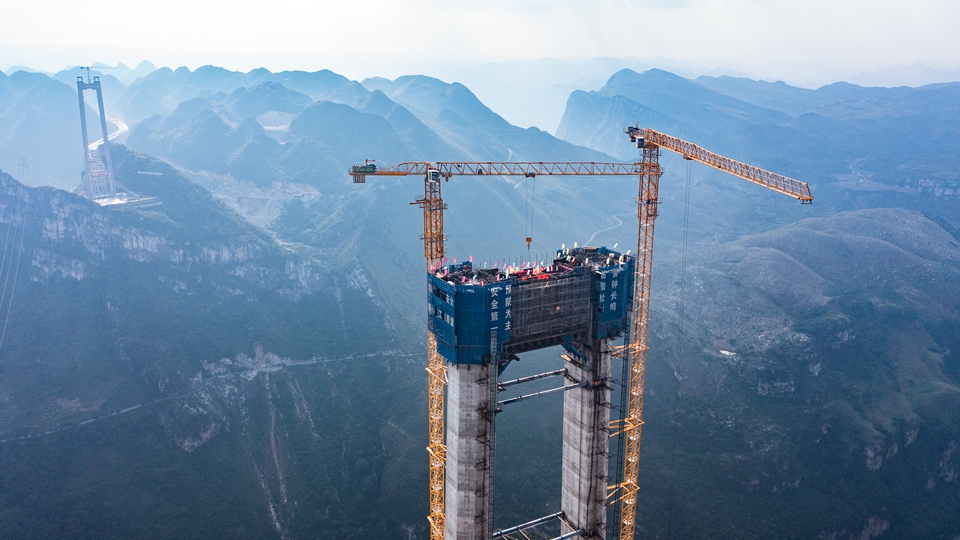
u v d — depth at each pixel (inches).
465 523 4069.9
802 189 5128.0
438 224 5241.1
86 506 7180.1
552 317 4082.2
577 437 4429.1
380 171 5162.4
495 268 4156.0
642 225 5693.9
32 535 6850.4
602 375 4306.1
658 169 5693.9
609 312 4200.3
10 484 7180.1
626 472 5546.3
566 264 4315.9
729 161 5497.1
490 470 4030.5
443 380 4576.8
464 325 3801.7
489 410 3912.4
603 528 4507.9
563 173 5600.4
